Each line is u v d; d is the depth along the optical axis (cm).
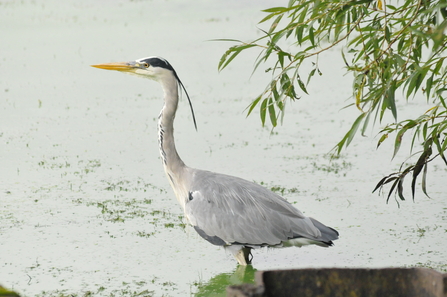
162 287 945
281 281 605
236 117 2138
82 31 3884
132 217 1257
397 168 1543
